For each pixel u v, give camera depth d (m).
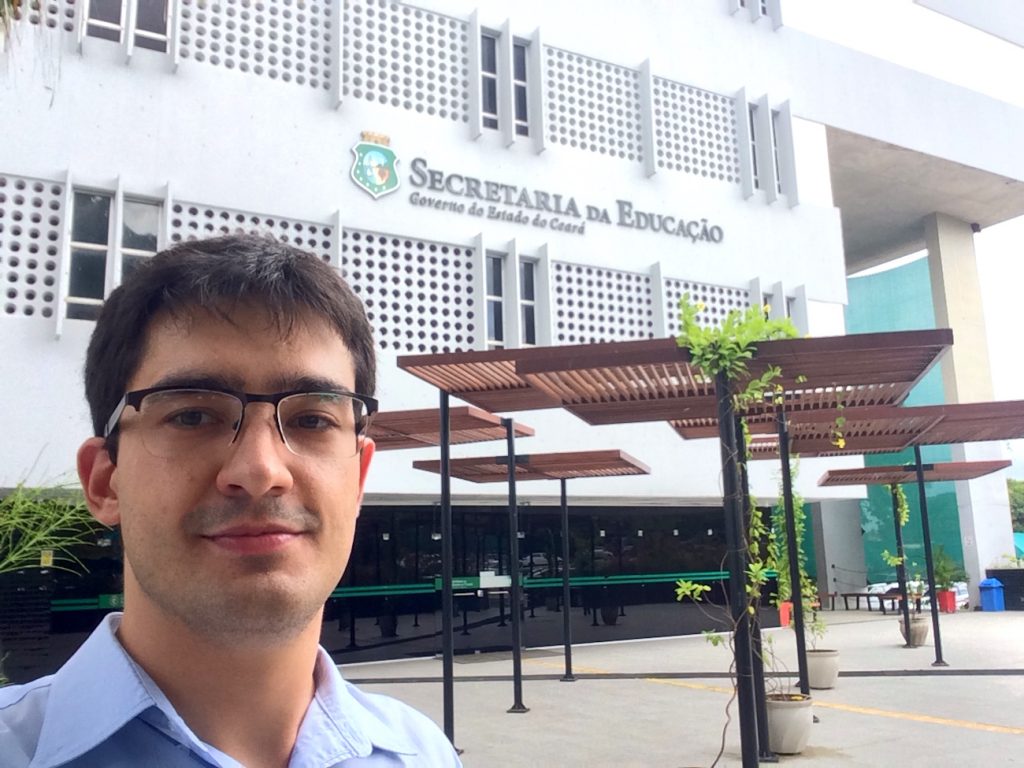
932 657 12.97
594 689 10.78
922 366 6.06
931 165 21.78
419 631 14.25
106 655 1.18
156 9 12.20
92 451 1.33
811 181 19.16
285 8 13.05
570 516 16.53
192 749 1.14
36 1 7.36
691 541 18.00
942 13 21.73
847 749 7.27
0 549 8.06
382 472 13.05
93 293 11.24
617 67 16.53
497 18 15.20
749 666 5.76
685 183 17.00
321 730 1.31
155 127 11.80
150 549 1.19
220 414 1.23
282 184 12.64
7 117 10.87
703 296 16.98
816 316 18.48
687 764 6.89
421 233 13.75
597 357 5.87
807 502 22.56
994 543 23.08
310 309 1.33
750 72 18.53
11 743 1.11
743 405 6.09
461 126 14.48
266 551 1.19
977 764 6.73
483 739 7.88
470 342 14.08
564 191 15.43
